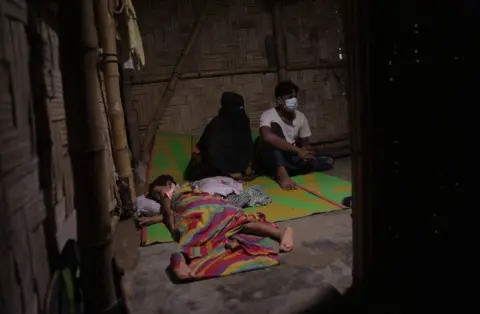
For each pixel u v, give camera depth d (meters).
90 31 1.29
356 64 1.47
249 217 2.30
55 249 1.36
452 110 1.18
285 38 4.34
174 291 1.79
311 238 2.30
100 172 1.36
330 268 1.93
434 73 1.21
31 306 1.13
